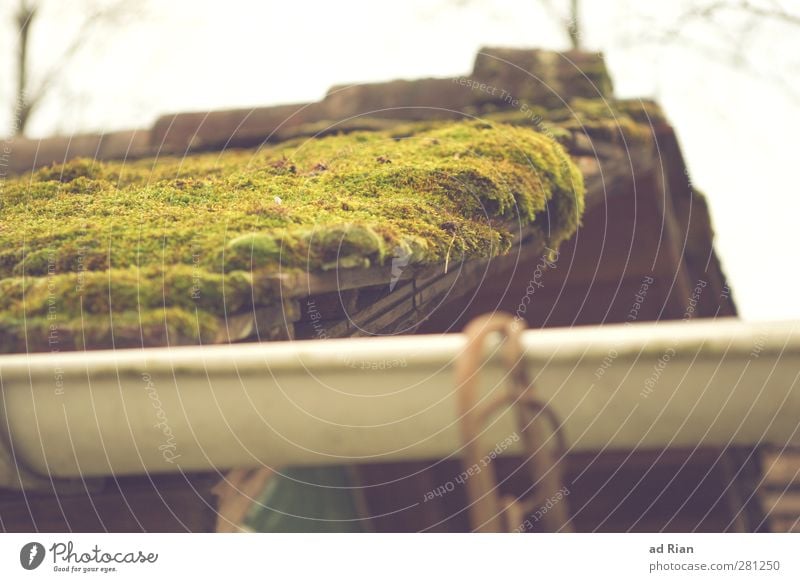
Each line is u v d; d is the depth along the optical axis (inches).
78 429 51.2
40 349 53.9
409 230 64.9
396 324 67.1
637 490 114.8
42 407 51.1
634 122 101.1
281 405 49.7
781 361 47.4
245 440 51.0
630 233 107.3
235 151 97.7
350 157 86.4
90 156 98.7
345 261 57.3
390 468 120.0
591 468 115.2
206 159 94.2
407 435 50.3
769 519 84.8
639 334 47.9
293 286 54.6
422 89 104.7
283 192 74.3
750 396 48.3
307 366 48.4
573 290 111.4
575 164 92.4
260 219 62.6
